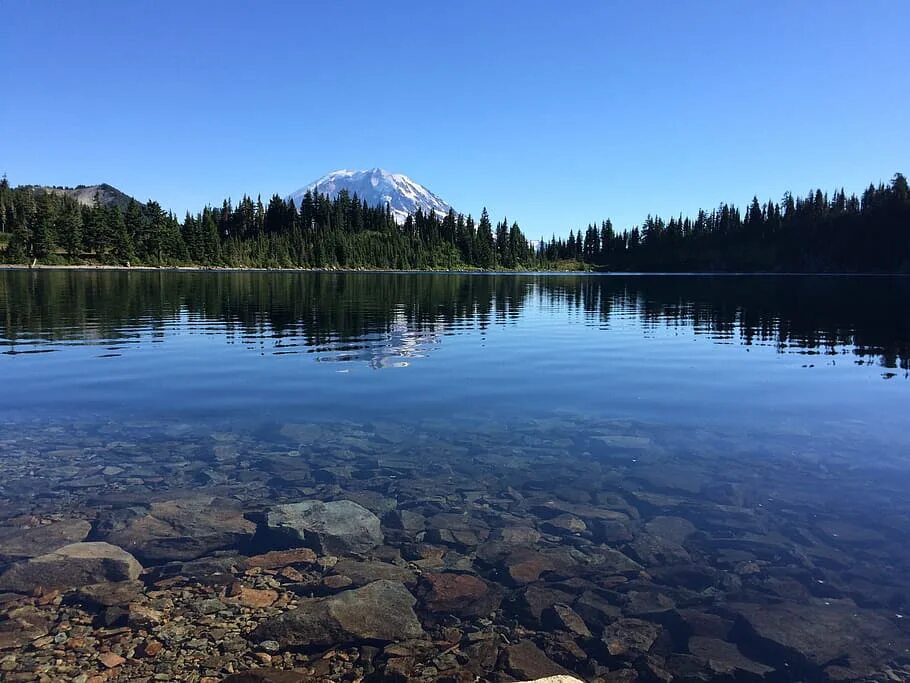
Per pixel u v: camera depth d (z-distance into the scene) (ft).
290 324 91.56
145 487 26.25
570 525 23.40
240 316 103.65
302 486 26.84
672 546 21.71
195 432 34.22
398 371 53.01
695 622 17.48
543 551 21.50
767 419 37.40
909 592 18.65
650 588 19.25
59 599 17.90
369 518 23.49
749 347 69.41
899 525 22.75
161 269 427.74
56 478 27.02
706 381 49.32
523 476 28.17
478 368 54.85
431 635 16.89
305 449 31.60
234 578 19.48
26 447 31.12
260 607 17.92
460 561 20.94
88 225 409.28
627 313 120.98
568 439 33.53
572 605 18.35
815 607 18.01
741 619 17.52
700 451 31.30
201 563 20.31
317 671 15.24
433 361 58.59
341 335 78.48
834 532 22.33
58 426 35.01
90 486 26.21
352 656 15.92
